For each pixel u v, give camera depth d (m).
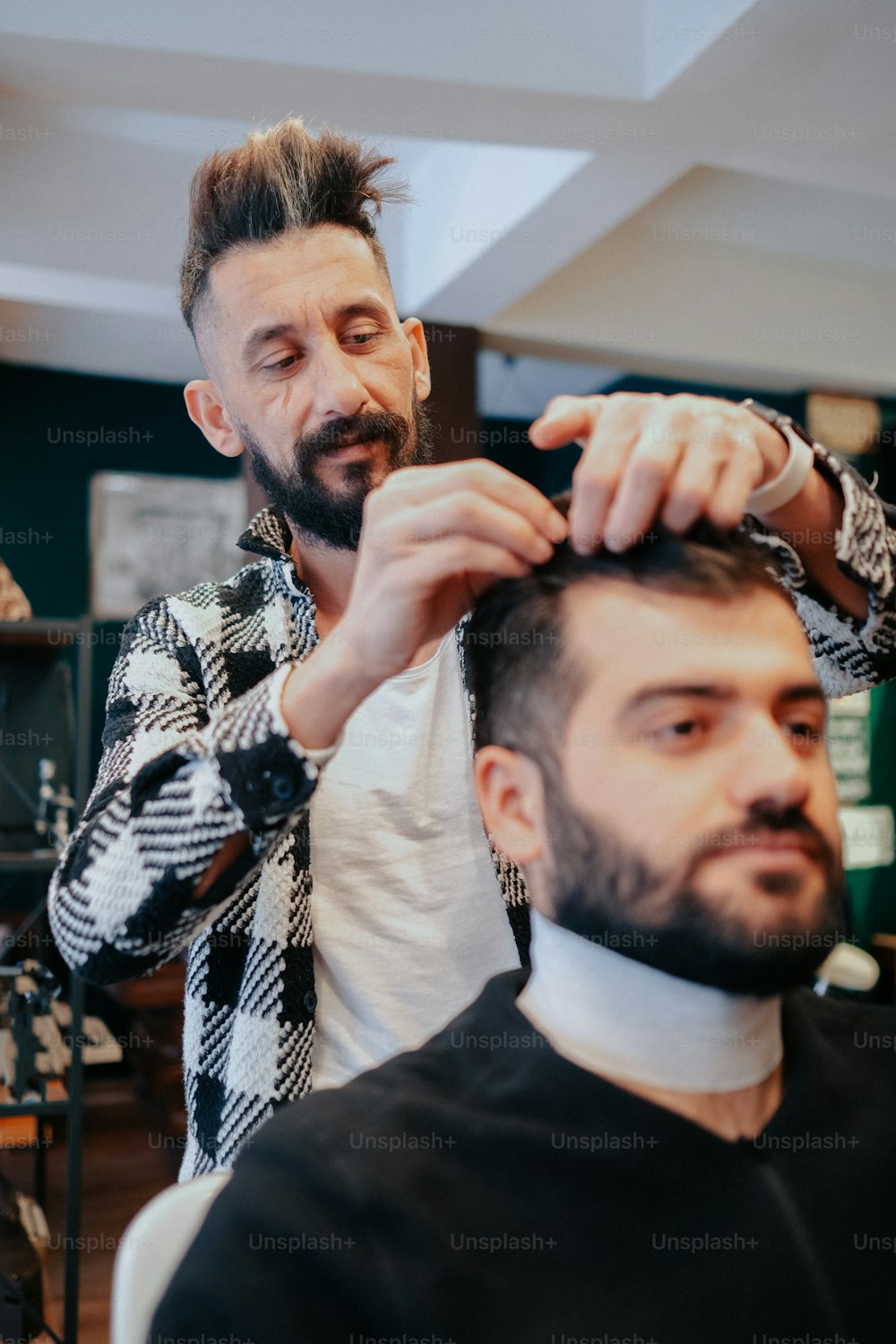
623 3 2.42
